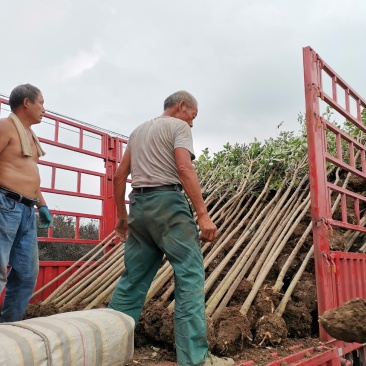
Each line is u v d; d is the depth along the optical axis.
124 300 2.47
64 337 1.52
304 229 4.18
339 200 4.24
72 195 4.42
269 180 5.06
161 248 2.38
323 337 2.94
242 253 3.68
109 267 4.12
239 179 5.34
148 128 2.52
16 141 2.83
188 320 2.15
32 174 2.90
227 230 4.41
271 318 2.83
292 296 3.33
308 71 3.28
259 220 4.41
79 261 4.30
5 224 2.70
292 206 4.52
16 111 2.98
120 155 5.14
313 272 3.71
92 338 1.61
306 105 3.24
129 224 2.50
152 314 2.78
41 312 3.28
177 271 2.26
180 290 2.22
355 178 4.74
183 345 2.13
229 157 5.95
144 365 2.42
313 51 3.36
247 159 5.68
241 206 5.07
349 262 3.35
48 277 4.05
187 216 2.34
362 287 3.48
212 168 5.83
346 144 5.11
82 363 1.53
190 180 2.28
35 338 1.45
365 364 3.20
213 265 4.00
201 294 2.23
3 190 2.73
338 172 4.94
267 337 2.71
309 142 3.18
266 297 3.05
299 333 3.03
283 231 4.01
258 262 3.59
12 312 2.89
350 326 1.75
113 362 1.68
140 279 2.50
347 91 3.95
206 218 2.29
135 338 2.79
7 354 1.34
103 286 3.71
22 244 2.88
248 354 2.54
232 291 3.17
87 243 4.55
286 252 3.94
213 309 2.97
